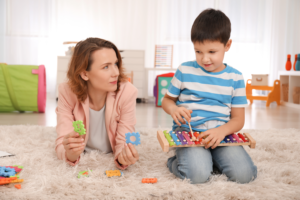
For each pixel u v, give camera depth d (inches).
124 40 144.7
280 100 126.8
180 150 35.7
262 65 148.9
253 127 73.5
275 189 30.8
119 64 39.8
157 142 51.2
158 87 112.4
